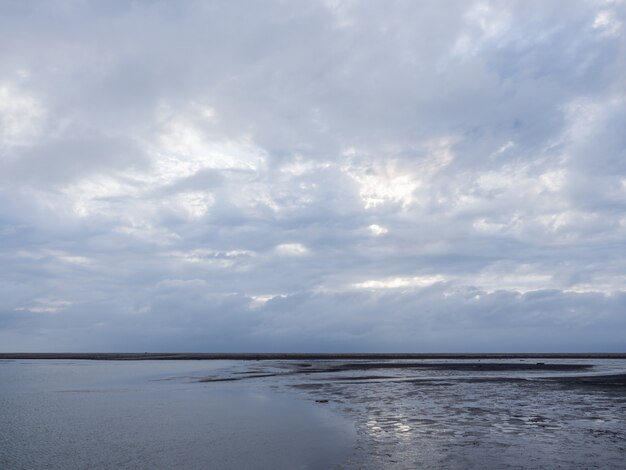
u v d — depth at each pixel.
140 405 27.94
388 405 26.30
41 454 16.06
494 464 13.76
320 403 27.61
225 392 34.53
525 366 71.56
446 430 18.83
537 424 20.02
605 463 13.79
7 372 63.50
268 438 17.97
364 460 14.38
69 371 65.69
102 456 15.70
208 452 15.94
